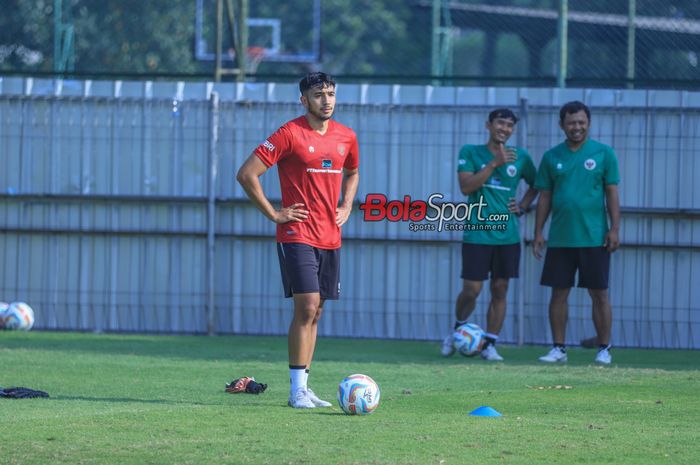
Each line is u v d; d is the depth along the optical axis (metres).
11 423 21.02
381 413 22.84
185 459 17.78
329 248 24.11
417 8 72.69
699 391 27.03
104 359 32.97
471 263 35.59
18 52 75.25
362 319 41.84
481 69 78.62
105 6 78.19
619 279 40.62
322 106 23.64
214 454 18.17
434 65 62.34
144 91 42.47
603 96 40.72
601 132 40.62
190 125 42.28
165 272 42.50
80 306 42.78
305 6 80.25
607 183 35.16
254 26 78.44
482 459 18.03
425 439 19.62
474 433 20.33
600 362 34.88
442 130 41.22
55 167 42.72
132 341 39.03
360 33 94.25
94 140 42.56
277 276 42.28
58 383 27.41
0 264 42.84
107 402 24.19
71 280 42.81
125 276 42.66
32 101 42.62
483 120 41.03
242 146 42.16
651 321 40.59
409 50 93.88
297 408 23.38
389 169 41.41
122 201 42.31
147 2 78.19
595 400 25.30
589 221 34.91
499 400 25.19
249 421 21.44
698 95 40.22
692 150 40.25
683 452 18.86
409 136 41.34
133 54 77.88
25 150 42.72
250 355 34.84
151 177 42.44
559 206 35.09
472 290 35.75
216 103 41.81
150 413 22.41
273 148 23.53
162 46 77.94
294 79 51.50
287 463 17.53
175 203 42.34
